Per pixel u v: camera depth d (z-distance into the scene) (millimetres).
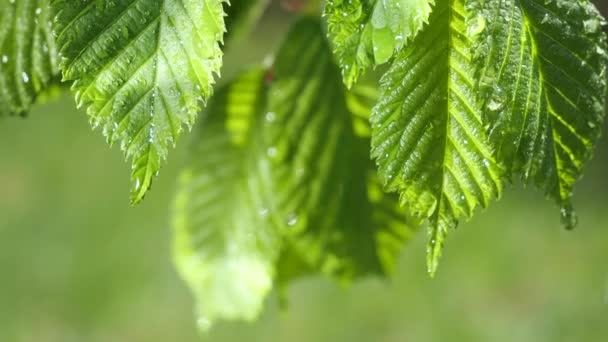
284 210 771
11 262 3002
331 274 781
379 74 741
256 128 776
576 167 600
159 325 2707
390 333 2611
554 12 594
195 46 583
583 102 598
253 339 2621
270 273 790
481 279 2756
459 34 600
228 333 2643
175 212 802
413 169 602
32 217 3199
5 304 2840
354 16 588
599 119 600
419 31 599
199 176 793
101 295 2859
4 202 3289
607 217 2906
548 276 2736
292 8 773
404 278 2764
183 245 805
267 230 783
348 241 772
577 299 2633
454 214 602
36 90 648
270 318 2656
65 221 3178
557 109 597
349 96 747
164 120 583
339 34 588
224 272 797
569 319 2578
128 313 2768
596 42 598
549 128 597
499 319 2604
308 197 767
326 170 762
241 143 783
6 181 3406
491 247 2879
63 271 2953
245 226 787
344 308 2686
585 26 597
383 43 588
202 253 801
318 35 750
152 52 585
